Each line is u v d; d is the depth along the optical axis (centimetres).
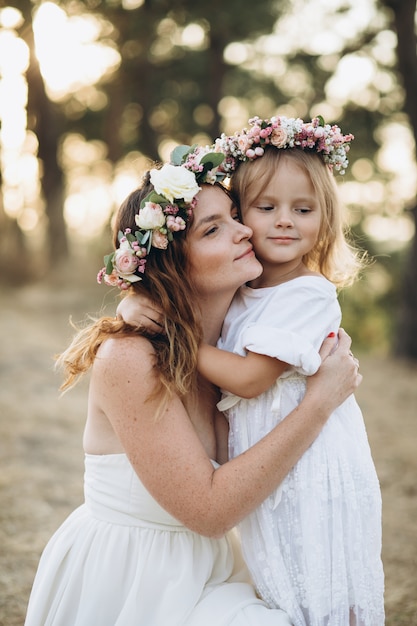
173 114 1858
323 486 198
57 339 997
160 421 190
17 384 713
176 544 201
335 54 1169
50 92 1823
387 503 446
